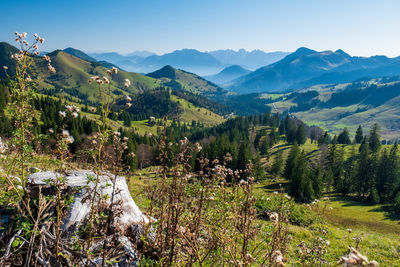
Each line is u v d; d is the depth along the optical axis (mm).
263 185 62656
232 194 4207
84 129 63594
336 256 8977
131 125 183875
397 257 10438
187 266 4023
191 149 3820
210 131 177875
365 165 71938
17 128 3221
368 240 11891
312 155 126062
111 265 3789
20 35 3383
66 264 3365
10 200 3590
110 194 4750
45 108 58438
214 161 4254
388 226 30422
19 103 3264
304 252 6168
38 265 3338
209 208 4250
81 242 3611
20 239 3424
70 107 2922
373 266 1458
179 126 198000
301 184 49750
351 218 31859
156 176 3787
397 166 69312
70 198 3420
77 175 5105
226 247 3848
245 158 59312
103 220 3945
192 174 3941
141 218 5219
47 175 4828
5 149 3328
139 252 4383
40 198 3338
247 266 3514
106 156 3201
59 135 2834
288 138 150250
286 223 4707
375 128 116062
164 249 3887
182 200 3852
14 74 3250
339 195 72688
